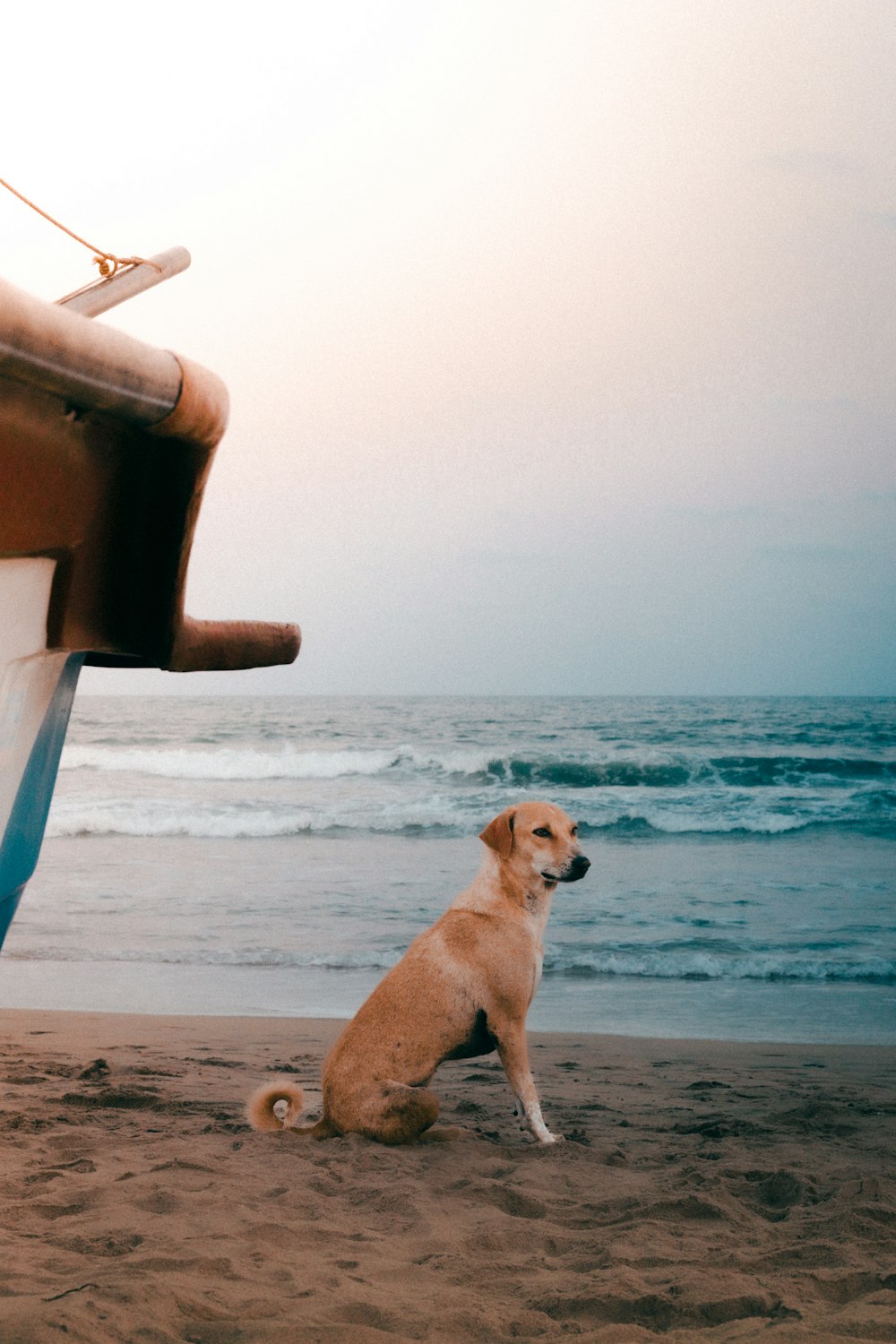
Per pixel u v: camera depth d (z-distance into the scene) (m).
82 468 1.49
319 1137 4.84
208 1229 3.51
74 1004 9.19
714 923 12.54
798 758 26.59
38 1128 5.00
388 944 11.63
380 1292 3.03
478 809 21.23
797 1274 3.18
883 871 15.98
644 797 23.08
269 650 2.01
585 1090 6.23
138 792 24.36
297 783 25.81
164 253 2.38
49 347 1.27
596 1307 2.94
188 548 1.67
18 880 1.68
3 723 1.48
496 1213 3.81
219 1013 8.84
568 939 11.69
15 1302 2.68
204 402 1.57
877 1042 8.03
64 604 1.55
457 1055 4.92
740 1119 5.48
